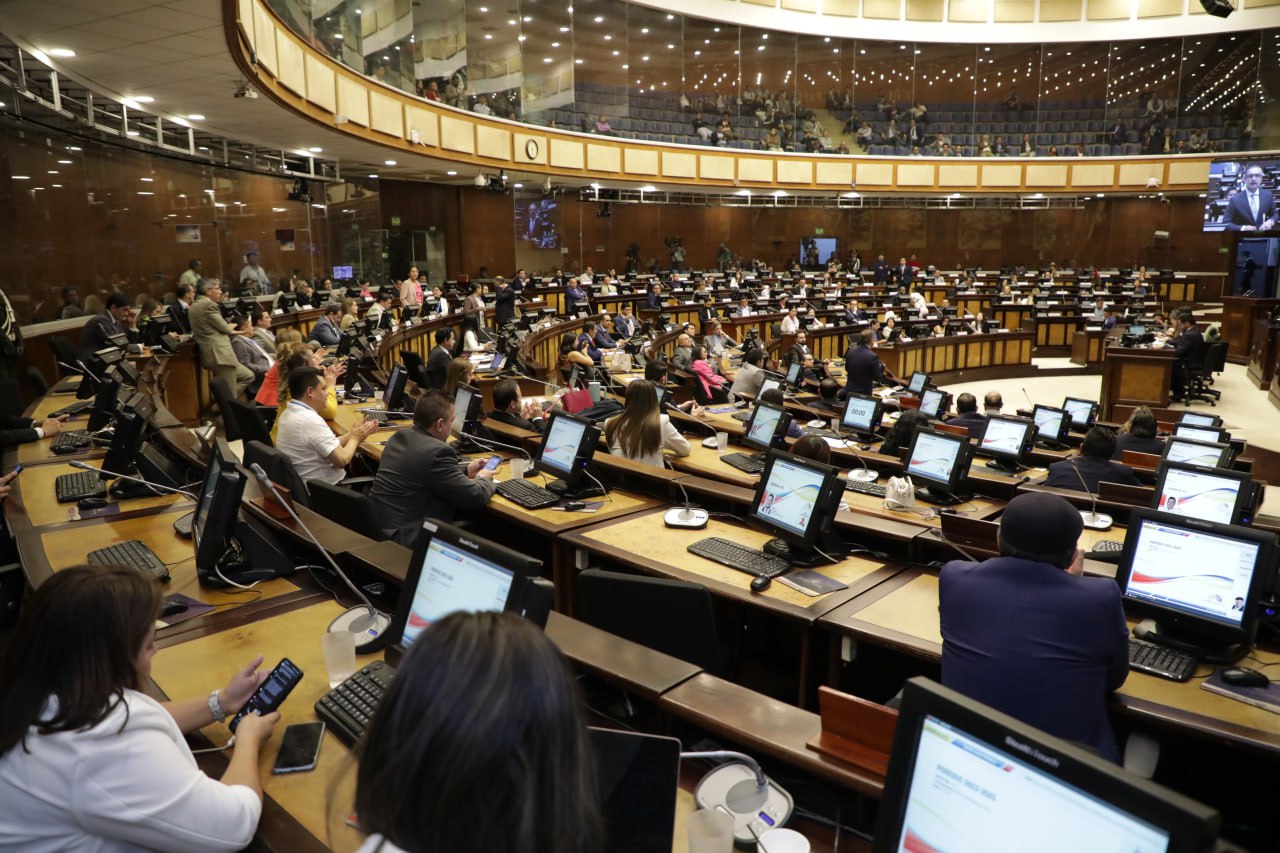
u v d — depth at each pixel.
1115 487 4.54
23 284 8.20
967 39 22.53
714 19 20.53
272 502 3.35
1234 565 2.73
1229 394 14.29
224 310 9.42
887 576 3.35
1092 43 22.88
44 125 8.48
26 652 1.52
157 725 1.61
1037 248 25.50
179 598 2.76
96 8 5.80
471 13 15.21
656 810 1.53
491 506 4.18
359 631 2.48
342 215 15.98
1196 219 24.12
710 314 17.39
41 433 5.07
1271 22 21.14
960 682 2.26
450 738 0.78
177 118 9.55
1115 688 2.29
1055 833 1.05
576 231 21.97
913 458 4.93
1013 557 2.32
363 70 11.24
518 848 0.79
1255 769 2.86
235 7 5.93
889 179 22.19
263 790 1.77
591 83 18.97
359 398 7.23
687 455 5.43
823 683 3.36
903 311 18.86
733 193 22.52
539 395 10.16
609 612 2.78
